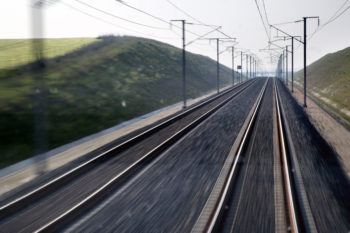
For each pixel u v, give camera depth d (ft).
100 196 29.30
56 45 209.05
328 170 36.06
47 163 44.60
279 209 24.97
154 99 130.82
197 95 170.71
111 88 124.47
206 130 63.16
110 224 23.34
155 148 46.29
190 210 25.18
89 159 43.19
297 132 59.62
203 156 42.63
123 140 55.36
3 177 39.63
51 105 84.43
